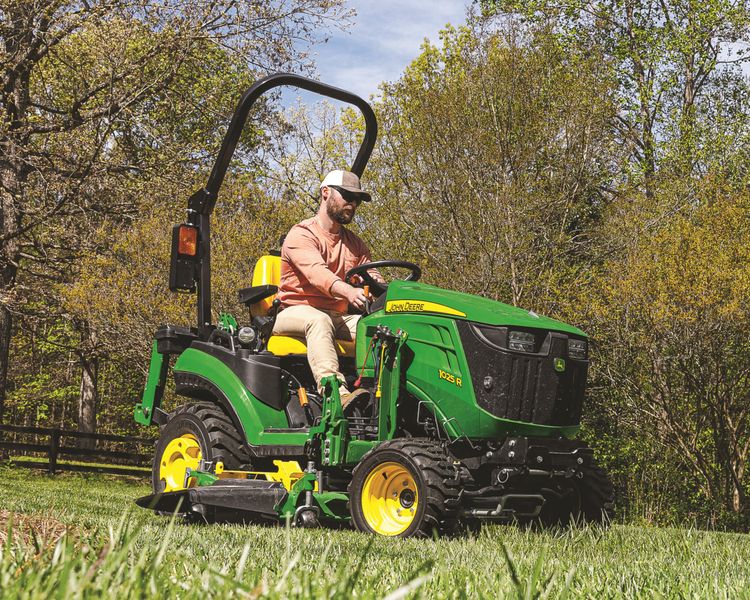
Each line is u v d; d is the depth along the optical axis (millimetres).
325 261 5750
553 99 15312
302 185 22812
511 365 4887
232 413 5621
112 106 16078
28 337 30781
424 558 3023
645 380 14000
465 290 14477
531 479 5020
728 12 22750
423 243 15125
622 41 23156
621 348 13648
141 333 16672
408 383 5156
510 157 14898
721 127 21969
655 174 16625
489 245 14406
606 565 2861
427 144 14812
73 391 31766
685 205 14547
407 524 4770
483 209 14484
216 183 6105
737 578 2629
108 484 16734
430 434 5191
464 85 15141
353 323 5758
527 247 14719
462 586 1822
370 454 4895
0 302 17406
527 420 4918
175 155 17391
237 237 16250
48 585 1073
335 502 5094
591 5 23438
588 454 5176
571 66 15703
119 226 17484
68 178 16078
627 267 13438
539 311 14281
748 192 13500
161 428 6215
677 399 14070
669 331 12531
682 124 21672
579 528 4957
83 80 16641
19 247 18031
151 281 16406
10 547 1640
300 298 5680
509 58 14953
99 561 1168
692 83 24094
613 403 14984
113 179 16828
